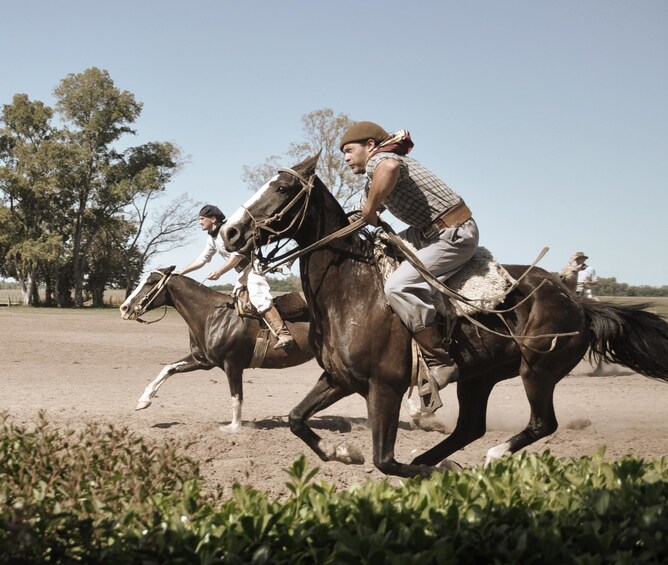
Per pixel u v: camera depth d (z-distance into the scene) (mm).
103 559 3500
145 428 9539
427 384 5852
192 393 13109
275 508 3922
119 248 71188
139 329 31031
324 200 6086
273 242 6078
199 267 9969
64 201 66938
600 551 3686
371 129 6164
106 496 4184
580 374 16406
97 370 16250
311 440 6238
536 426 6441
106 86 68000
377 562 3412
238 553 3465
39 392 12727
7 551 3393
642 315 6691
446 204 6016
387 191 5773
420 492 4211
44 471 4676
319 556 3498
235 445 8531
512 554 3551
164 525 3732
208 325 9664
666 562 3695
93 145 67688
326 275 5969
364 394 5996
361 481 6848
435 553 3418
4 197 66062
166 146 70938
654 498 4219
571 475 4574
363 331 5859
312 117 53844
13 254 63719
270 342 9469
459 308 6012
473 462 7895
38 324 33000
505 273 6250
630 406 11742
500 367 6547
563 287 6539
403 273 5824
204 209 9758
